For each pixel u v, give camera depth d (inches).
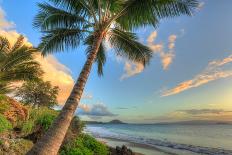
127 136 2009.1
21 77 494.6
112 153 648.4
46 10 438.3
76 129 548.4
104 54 530.6
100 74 538.9
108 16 402.9
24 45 480.7
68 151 460.4
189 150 1123.9
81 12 415.5
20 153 370.3
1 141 355.6
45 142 269.3
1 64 471.8
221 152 1062.4
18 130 454.3
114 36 471.5
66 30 440.1
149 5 353.4
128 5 374.3
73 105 293.1
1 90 536.4
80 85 309.6
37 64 503.5
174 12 366.3
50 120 490.3
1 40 467.5
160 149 1138.0
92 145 555.8
